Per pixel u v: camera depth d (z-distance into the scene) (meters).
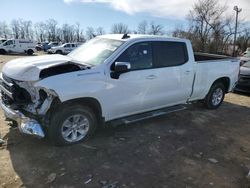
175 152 4.85
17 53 34.94
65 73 4.48
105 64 4.91
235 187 3.91
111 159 4.46
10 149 4.61
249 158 4.82
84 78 4.60
